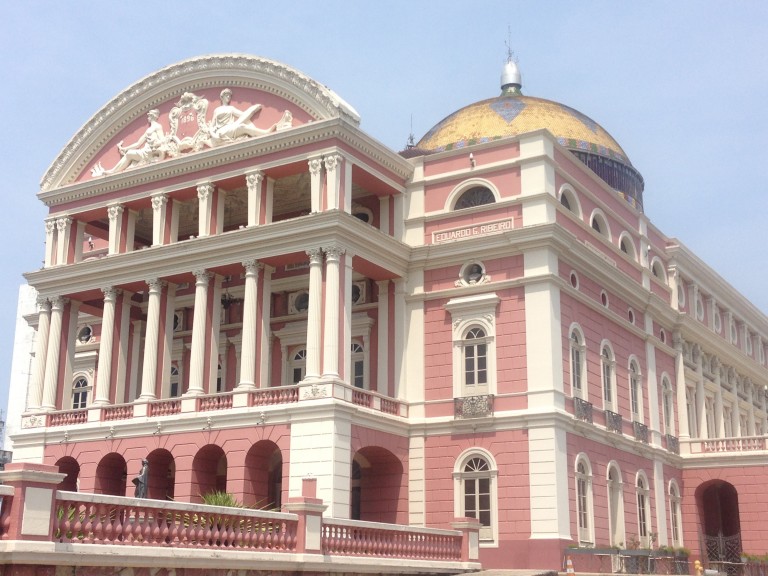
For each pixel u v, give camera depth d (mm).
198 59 35312
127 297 36656
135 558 16312
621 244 39281
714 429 46906
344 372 30484
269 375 35969
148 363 33812
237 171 33500
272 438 30250
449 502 31688
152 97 36562
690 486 41219
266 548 19609
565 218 33844
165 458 33344
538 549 29672
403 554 23672
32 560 14641
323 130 31797
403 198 35188
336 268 30781
